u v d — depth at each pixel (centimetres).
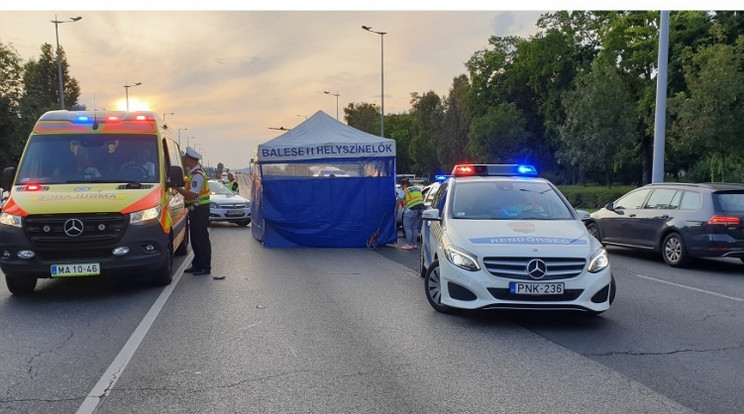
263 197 1380
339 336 587
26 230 727
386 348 546
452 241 645
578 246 616
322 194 1382
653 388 445
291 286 865
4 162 3753
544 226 669
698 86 2297
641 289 866
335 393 433
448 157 5609
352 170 1391
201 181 957
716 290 859
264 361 507
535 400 420
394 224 1412
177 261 1110
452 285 627
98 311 696
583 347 553
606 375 474
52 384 453
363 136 1442
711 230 1027
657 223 1137
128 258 755
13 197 765
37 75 7731
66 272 733
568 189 3512
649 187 1219
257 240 1534
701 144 2409
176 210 966
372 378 465
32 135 869
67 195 764
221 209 1942
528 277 594
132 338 579
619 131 3109
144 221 773
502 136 4594
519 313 688
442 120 5816
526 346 555
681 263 1076
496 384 452
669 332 610
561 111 4506
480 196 749
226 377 467
